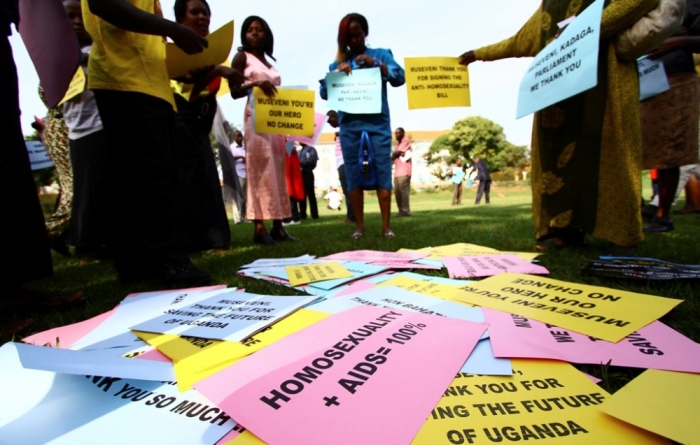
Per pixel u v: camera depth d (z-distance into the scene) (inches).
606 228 71.6
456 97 106.7
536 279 55.6
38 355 26.1
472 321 40.6
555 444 21.9
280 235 137.1
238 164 273.7
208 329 41.6
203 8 92.7
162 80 71.8
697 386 26.5
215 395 27.5
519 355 32.2
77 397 28.8
